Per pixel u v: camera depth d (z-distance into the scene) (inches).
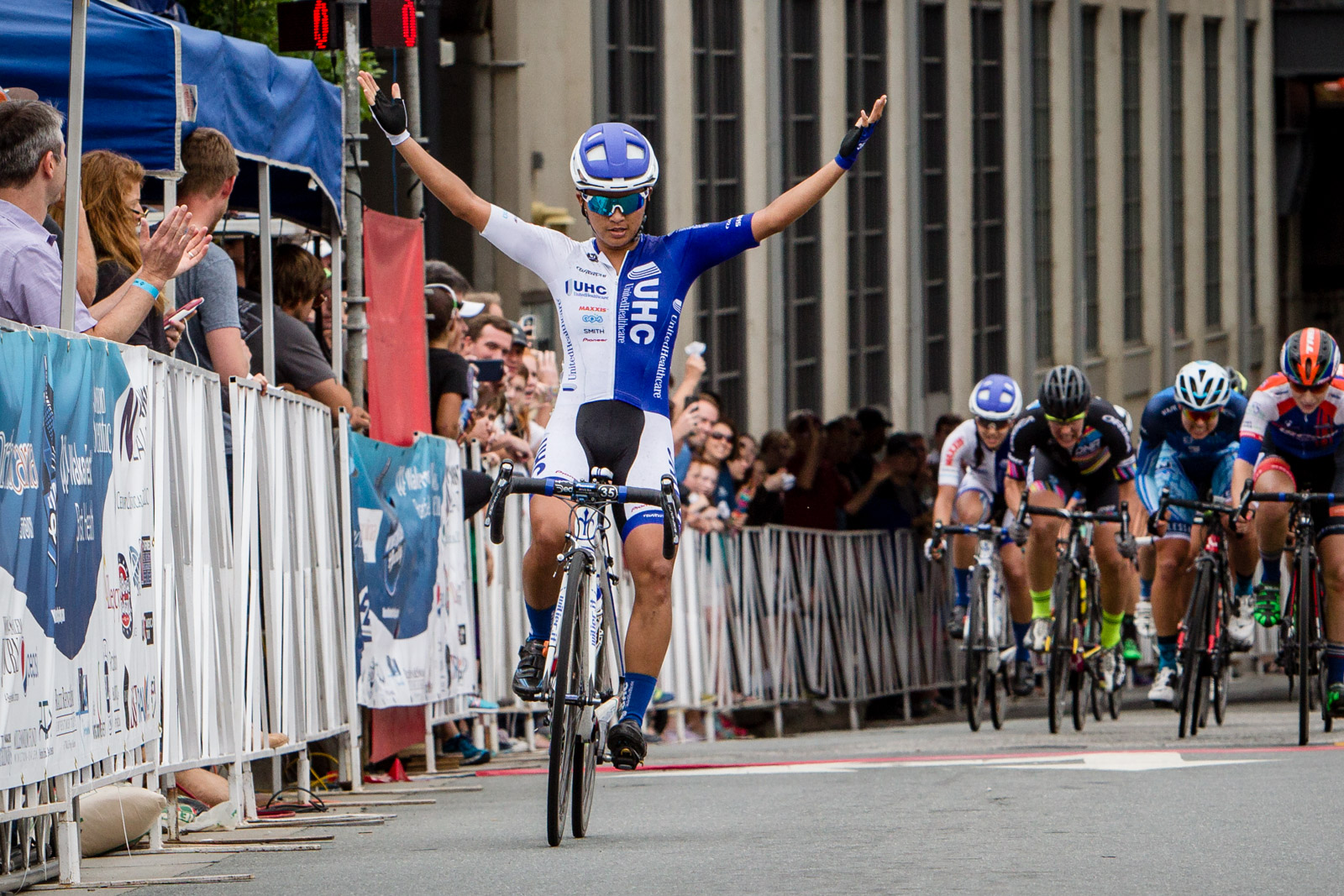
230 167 741.9
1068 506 1178.6
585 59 1893.5
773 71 2193.7
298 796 751.7
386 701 855.7
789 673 1359.5
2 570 482.3
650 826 636.7
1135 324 3139.8
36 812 502.9
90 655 542.3
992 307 2691.9
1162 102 3186.5
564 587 568.4
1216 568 1080.8
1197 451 1144.8
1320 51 3604.8
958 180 2588.6
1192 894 470.3
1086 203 2977.4
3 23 701.3
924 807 664.4
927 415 2516.0
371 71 1401.3
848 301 2356.1
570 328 609.3
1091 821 608.4
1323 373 924.0
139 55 709.9
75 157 567.8
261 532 714.8
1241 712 1382.9
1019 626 1222.9
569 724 579.5
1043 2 2837.1
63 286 565.3
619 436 603.5
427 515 924.0
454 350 1060.5
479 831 642.8
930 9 2546.8
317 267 904.9
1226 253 3457.2
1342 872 501.4
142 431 592.4
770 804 697.0
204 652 645.9
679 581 1232.8
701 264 618.8
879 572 1497.3
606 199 601.0
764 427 2169.0
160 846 605.9
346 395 870.4
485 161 1823.3
